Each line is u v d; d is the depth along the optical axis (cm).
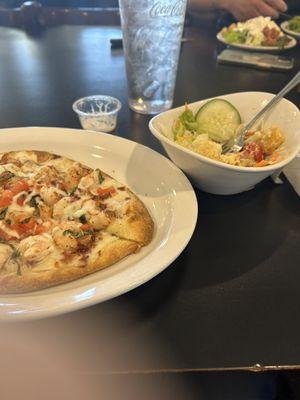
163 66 45
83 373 21
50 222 31
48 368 21
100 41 73
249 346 23
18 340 23
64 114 48
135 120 47
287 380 22
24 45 71
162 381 22
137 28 42
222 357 22
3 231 30
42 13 83
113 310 25
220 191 34
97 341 23
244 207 34
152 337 23
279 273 28
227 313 25
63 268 27
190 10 91
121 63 64
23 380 21
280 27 84
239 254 29
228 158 32
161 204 33
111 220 31
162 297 26
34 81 57
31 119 47
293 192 36
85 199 33
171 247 26
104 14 85
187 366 21
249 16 89
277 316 24
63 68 62
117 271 27
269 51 69
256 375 22
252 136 35
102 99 48
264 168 29
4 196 32
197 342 23
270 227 32
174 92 54
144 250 29
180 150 30
